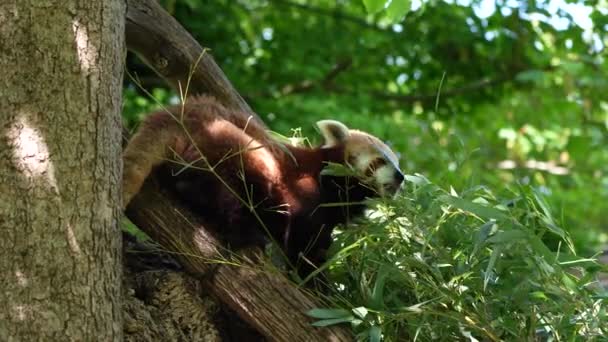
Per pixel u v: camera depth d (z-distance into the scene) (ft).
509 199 17.93
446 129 43.60
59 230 12.53
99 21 13.35
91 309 12.67
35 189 12.48
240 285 15.19
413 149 41.98
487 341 15.35
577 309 15.26
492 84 43.27
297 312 15.10
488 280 15.26
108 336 12.88
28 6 12.75
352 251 16.44
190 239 15.39
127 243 16.90
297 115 38.47
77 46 13.01
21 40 12.71
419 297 15.56
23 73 12.67
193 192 15.79
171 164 15.60
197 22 37.73
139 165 14.96
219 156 15.89
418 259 15.52
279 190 16.89
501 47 41.91
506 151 48.14
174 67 19.51
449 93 43.34
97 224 12.96
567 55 41.75
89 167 12.94
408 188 18.66
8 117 12.55
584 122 45.34
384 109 43.34
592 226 55.36
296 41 41.65
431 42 41.98
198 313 15.83
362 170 18.16
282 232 17.01
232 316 16.30
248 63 40.37
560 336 15.31
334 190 18.02
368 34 42.63
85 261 12.71
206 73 19.72
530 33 40.91
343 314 15.01
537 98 46.52
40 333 12.18
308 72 40.81
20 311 12.14
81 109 12.95
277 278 15.33
